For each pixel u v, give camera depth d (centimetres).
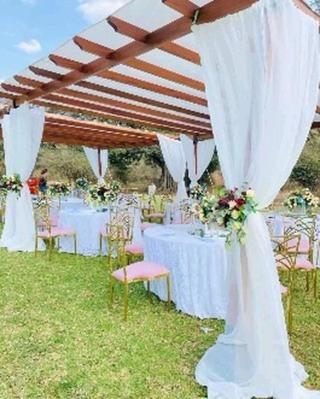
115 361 298
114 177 1788
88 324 369
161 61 425
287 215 579
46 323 370
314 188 1341
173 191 1644
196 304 390
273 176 250
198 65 431
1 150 1620
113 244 609
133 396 253
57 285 490
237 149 261
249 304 258
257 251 256
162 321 379
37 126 676
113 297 448
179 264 397
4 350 314
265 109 243
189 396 253
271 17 239
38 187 1135
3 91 604
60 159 1823
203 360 284
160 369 287
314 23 257
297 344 329
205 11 277
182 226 502
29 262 599
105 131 959
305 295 459
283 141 244
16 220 686
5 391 257
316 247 543
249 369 257
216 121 270
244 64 255
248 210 252
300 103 249
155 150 1722
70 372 282
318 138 1388
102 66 420
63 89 557
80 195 1117
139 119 787
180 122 824
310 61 255
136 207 704
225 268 379
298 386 256
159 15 317
